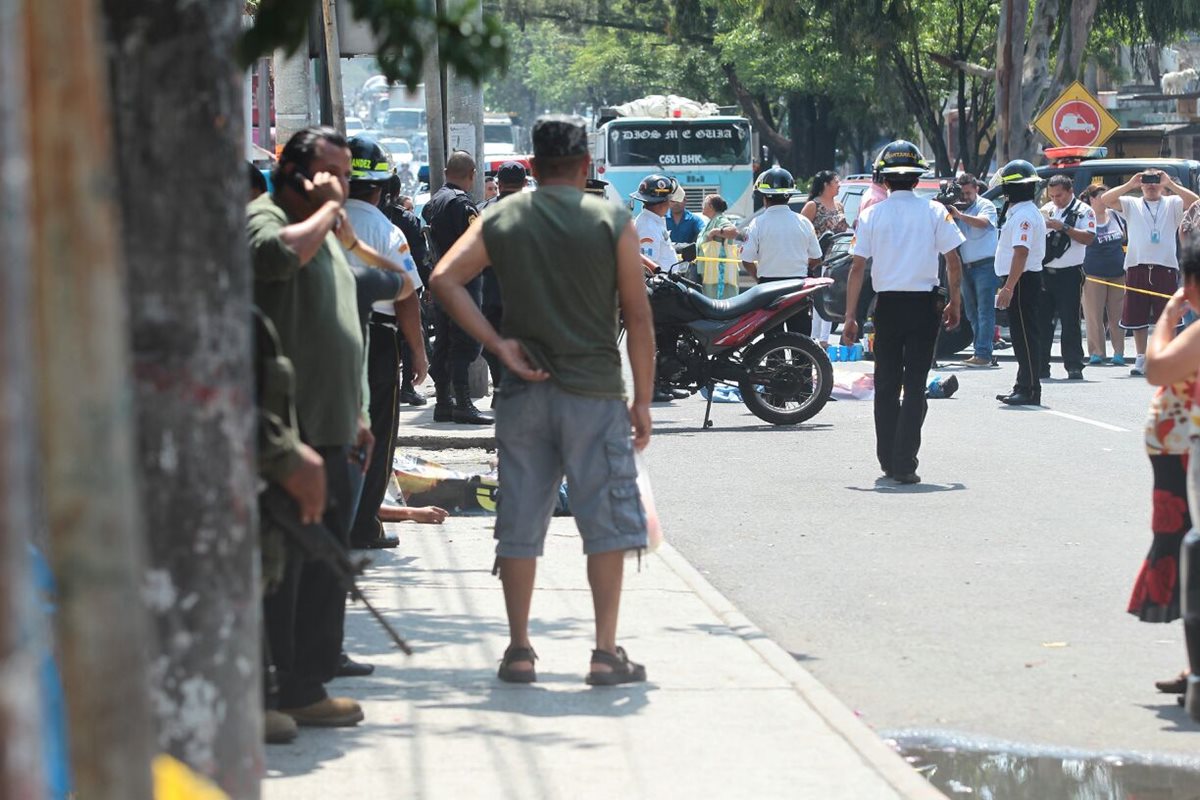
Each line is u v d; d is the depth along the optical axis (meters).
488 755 9.61
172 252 5.87
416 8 7.04
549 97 169.75
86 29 3.99
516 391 10.97
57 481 3.94
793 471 22.11
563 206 10.88
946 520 18.39
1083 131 45.81
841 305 38.50
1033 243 28.41
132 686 3.99
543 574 14.95
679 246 36.94
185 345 5.93
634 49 110.81
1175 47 99.75
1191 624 10.68
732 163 64.56
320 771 9.30
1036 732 10.77
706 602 13.84
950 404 29.28
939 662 12.49
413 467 18.55
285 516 8.67
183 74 5.85
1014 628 13.52
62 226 3.95
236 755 6.24
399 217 24.42
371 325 15.18
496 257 10.93
